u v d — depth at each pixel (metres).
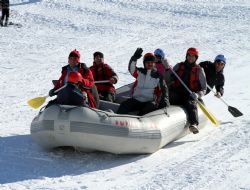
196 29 30.88
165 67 11.63
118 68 19.97
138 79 10.58
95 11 34.50
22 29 27.91
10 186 7.89
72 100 9.34
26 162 9.15
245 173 8.56
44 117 9.09
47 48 23.45
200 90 11.37
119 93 12.54
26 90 15.66
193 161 9.25
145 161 9.29
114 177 8.41
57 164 9.05
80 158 9.37
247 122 12.39
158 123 9.74
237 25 32.78
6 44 23.80
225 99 15.44
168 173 8.57
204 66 12.51
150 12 35.66
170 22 32.69
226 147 10.15
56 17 31.77
